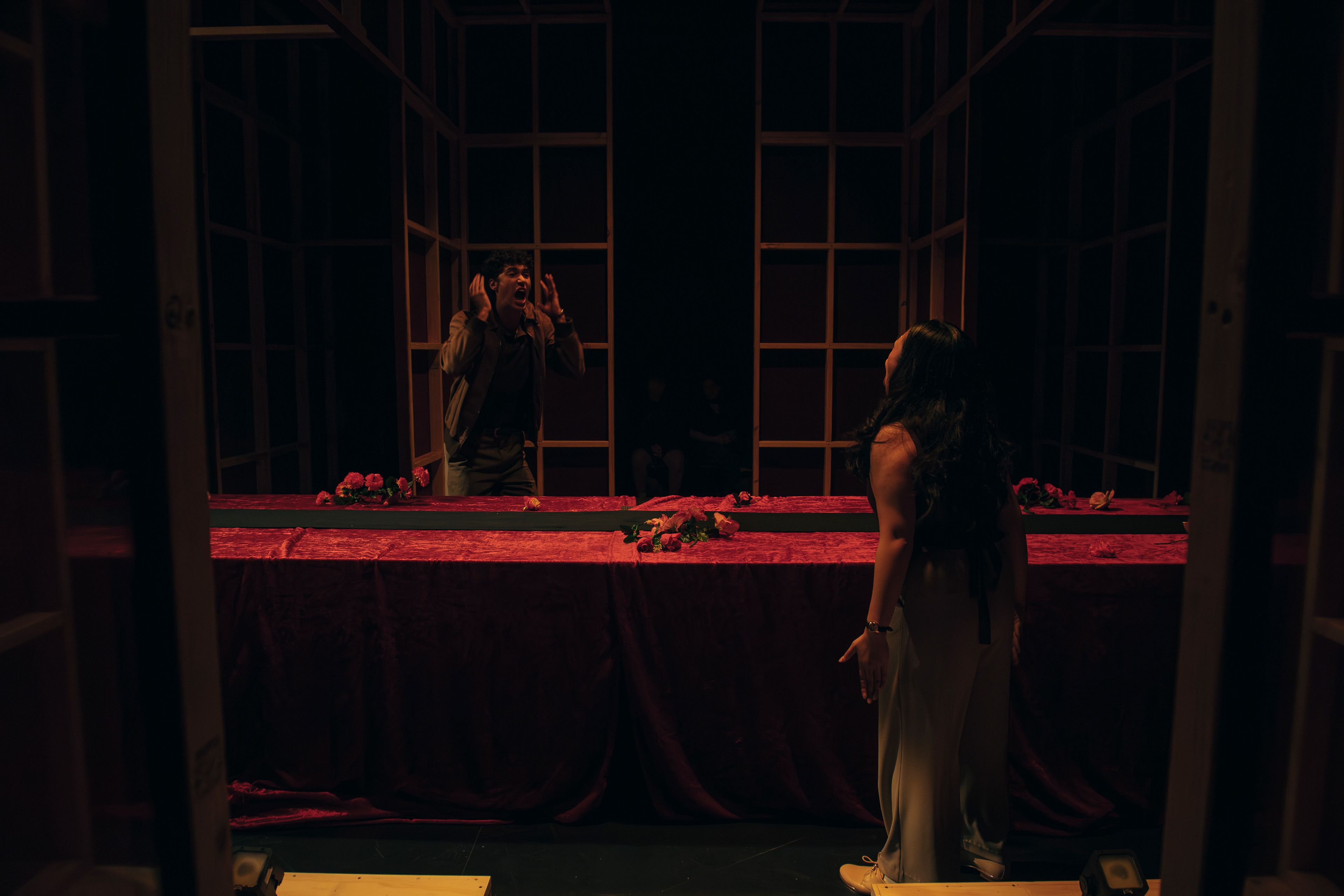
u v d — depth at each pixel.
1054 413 4.91
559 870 2.09
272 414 4.43
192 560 0.85
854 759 2.27
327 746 2.34
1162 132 3.92
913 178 4.93
